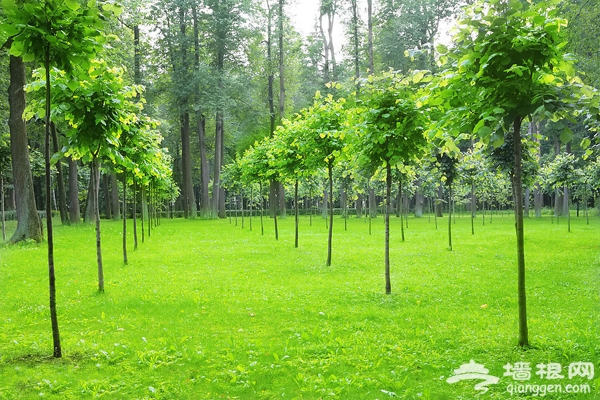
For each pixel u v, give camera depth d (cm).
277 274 1053
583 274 990
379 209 5566
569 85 446
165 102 4219
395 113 751
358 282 948
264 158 1923
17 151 1716
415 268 1121
